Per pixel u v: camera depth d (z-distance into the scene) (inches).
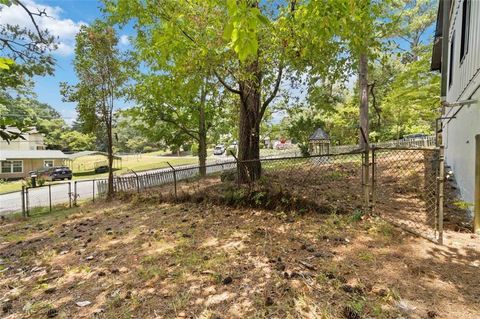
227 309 89.2
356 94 749.9
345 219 164.9
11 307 100.7
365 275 104.5
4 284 120.8
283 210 194.5
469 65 193.5
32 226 248.5
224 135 670.5
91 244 168.6
